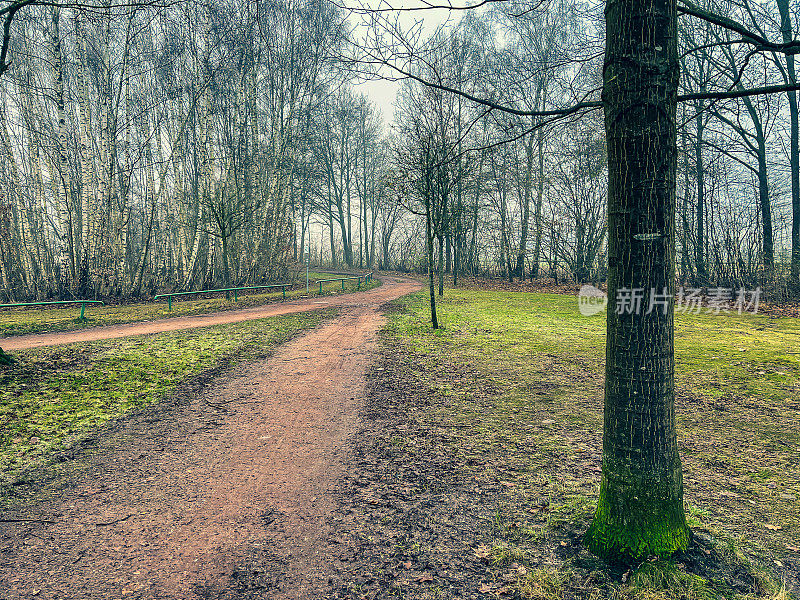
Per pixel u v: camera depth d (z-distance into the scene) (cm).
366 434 537
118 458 471
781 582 259
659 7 243
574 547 295
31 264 2052
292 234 2916
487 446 496
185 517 360
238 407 635
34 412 589
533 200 3180
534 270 3309
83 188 1841
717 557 270
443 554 305
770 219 1770
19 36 2012
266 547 319
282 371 831
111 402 640
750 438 505
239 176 2553
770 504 364
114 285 1975
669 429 266
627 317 262
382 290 2802
